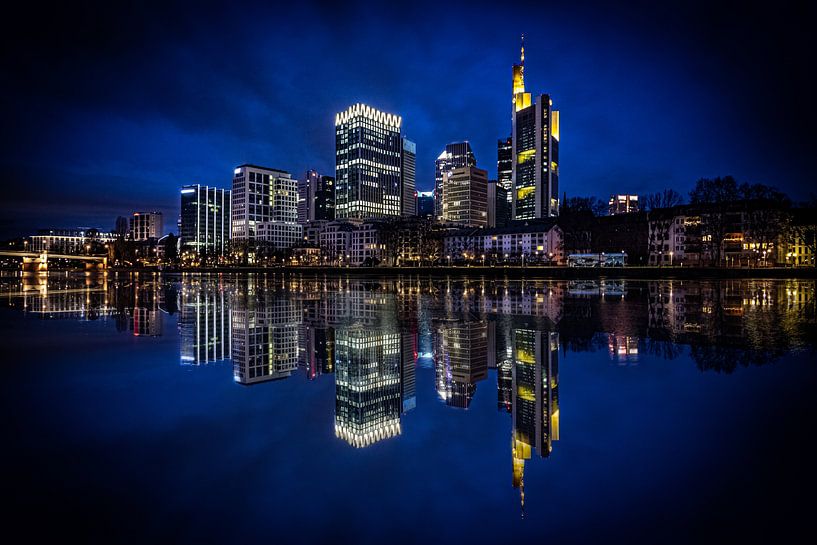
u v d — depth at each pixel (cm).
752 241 14900
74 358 2136
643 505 834
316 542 736
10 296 6028
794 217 14450
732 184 14112
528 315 3572
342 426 1291
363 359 2138
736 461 988
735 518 781
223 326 3152
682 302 4534
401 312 3859
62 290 7331
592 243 17562
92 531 758
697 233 16000
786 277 9981
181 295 6081
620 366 1859
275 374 1873
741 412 1288
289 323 3288
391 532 771
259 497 890
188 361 2089
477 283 8650
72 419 1313
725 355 2042
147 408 1421
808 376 1670
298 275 14638
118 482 941
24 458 1048
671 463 988
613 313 3631
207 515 819
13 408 1402
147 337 2719
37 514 812
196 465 1025
